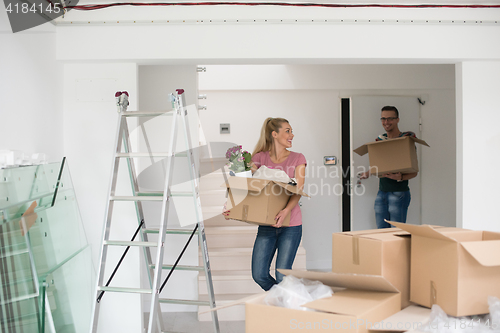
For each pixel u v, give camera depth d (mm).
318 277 1470
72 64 2627
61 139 2586
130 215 2635
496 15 2660
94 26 2557
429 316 1320
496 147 2742
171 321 3008
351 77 4469
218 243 3656
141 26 2574
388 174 4016
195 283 3262
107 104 2633
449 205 4551
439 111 4555
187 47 2588
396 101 4531
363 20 2625
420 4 2635
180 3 2566
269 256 2652
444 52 2660
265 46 2605
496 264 1270
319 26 2617
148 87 3223
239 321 2998
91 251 2619
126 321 2641
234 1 2586
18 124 2080
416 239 1463
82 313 2363
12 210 1707
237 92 4551
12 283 1665
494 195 2734
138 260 2646
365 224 4516
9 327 1625
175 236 3254
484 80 2736
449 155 4562
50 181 2135
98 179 2629
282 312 1257
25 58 2158
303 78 4465
